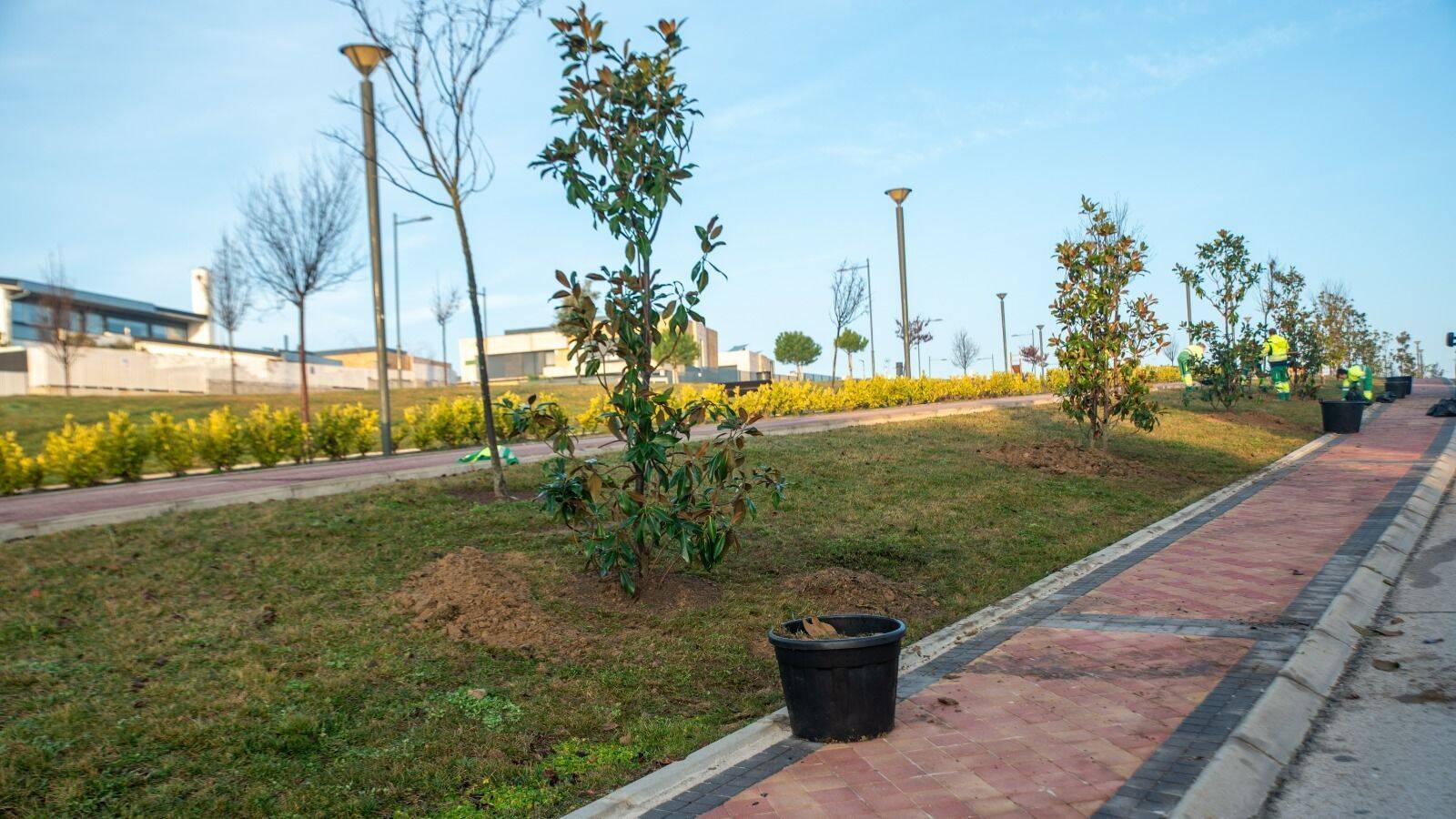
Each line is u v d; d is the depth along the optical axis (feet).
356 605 23.72
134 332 195.00
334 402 101.91
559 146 24.67
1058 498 40.78
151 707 17.78
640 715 18.61
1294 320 94.73
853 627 18.13
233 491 36.55
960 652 21.84
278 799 14.88
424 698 18.99
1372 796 13.38
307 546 27.99
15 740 16.24
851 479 42.29
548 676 20.43
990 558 31.07
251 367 160.25
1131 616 23.34
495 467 35.58
